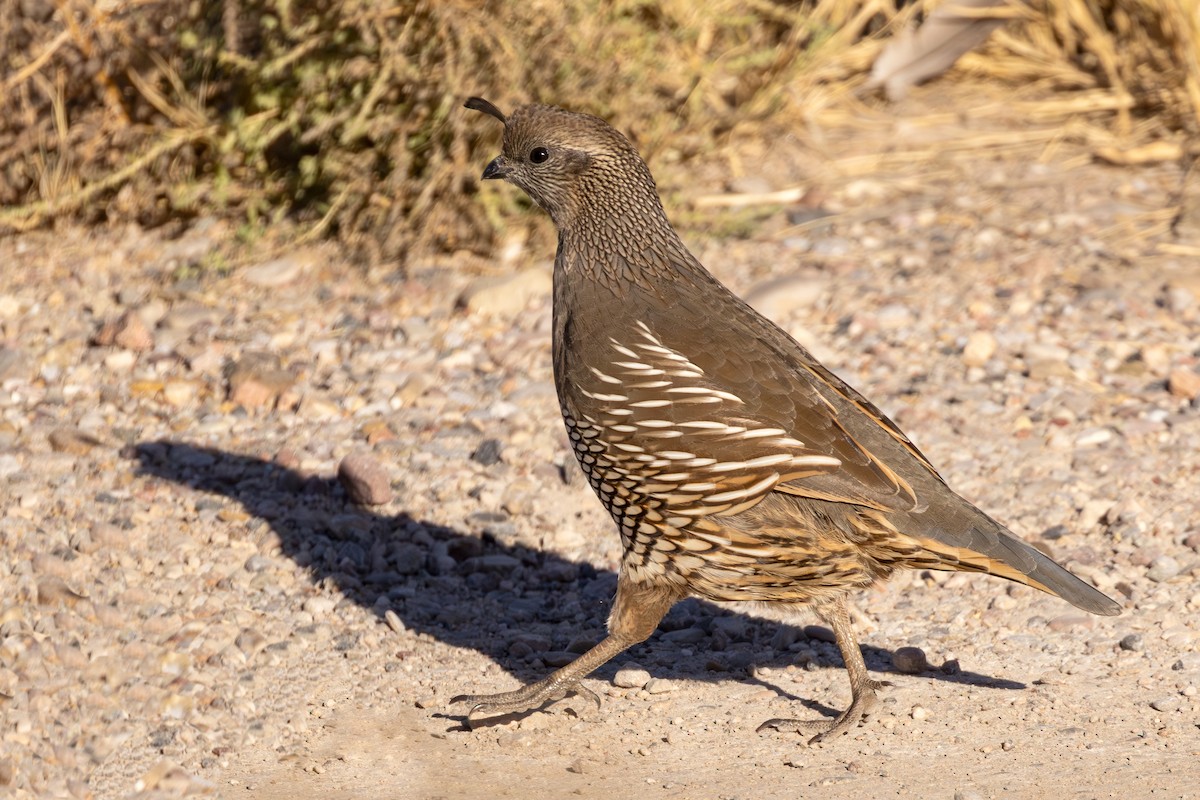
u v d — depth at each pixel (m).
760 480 7.97
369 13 13.80
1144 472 11.03
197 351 12.98
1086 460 11.24
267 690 8.65
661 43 15.91
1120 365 12.72
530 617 9.72
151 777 7.66
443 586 10.03
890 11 18.48
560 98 14.49
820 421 8.09
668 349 8.30
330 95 14.39
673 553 8.27
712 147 16.92
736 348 8.32
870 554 8.11
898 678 8.86
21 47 14.91
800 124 17.84
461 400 12.28
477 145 14.33
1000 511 10.66
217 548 10.15
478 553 10.38
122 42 14.85
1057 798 7.40
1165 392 12.26
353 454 10.89
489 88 14.09
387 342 13.21
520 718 8.47
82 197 14.75
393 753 8.09
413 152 14.49
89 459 11.26
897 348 13.14
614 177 8.84
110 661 8.70
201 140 15.22
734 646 9.45
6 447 11.38
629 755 8.11
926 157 17.03
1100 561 9.97
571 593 10.02
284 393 12.30
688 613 9.91
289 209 15.27
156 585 9.66
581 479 11.14
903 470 8.18
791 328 13.54
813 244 15.16
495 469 11.32
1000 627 9.36
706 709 8.62
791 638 9.41
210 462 11.31
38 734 8.00
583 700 8.66
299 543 10.32
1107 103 17.69
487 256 14.74
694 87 16.53
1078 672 8.77
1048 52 18.64
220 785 7.71
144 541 10.15
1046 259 14.56
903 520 7.98
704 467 8.03
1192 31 17.16
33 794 7.52
